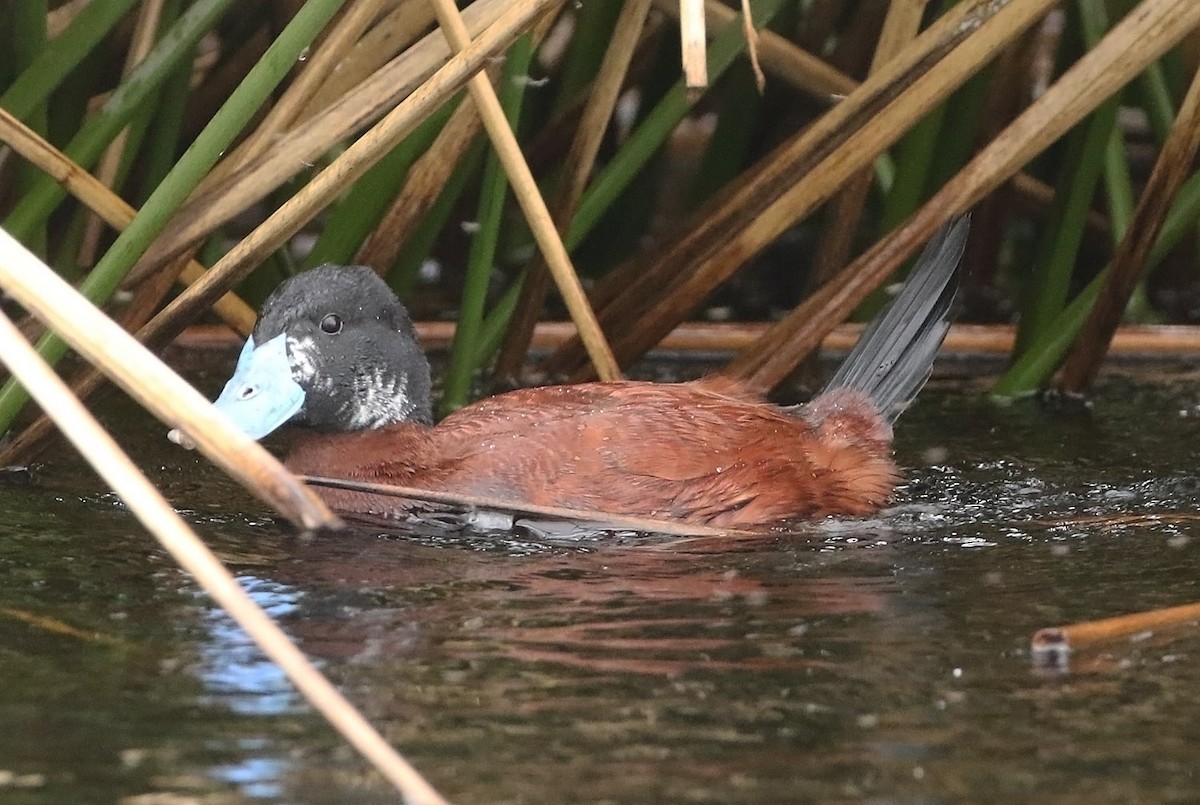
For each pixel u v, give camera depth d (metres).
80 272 9.91
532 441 7.43
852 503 7.58
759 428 7.58
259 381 7.56
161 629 5.78
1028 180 12.03
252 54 10.06
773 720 5.02
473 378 10.16
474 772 4.64
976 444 8.81
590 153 8.69
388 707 5.10
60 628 5.78
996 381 10.16
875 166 10.42
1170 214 9.05
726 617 5.99
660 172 12.62
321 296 7.68
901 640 5.73
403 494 7.14
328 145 7.38
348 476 7.63
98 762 4.67
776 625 5.90
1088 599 6.17
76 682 5.27
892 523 7.38
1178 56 10.09
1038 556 6.78
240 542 7.02
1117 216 9.98
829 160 8.48
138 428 9.08
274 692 5.21
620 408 7.53
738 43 8.41
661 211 13.80
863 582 6.43
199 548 4.16
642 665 5.48
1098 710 5.09
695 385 7.97
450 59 6.77
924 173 9.42
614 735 4.90
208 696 5.16
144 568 6.52
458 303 11.88
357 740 4.04
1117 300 9.26
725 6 9.34
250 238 6.96
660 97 11.71
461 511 7.37
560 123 10.66
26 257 4.44
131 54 8.26
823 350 10.45
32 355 4.25
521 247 12.35
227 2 7.47
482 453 7.46
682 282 9.05
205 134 6.84
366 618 5.95
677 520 7.26
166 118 8.57
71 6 9.03
